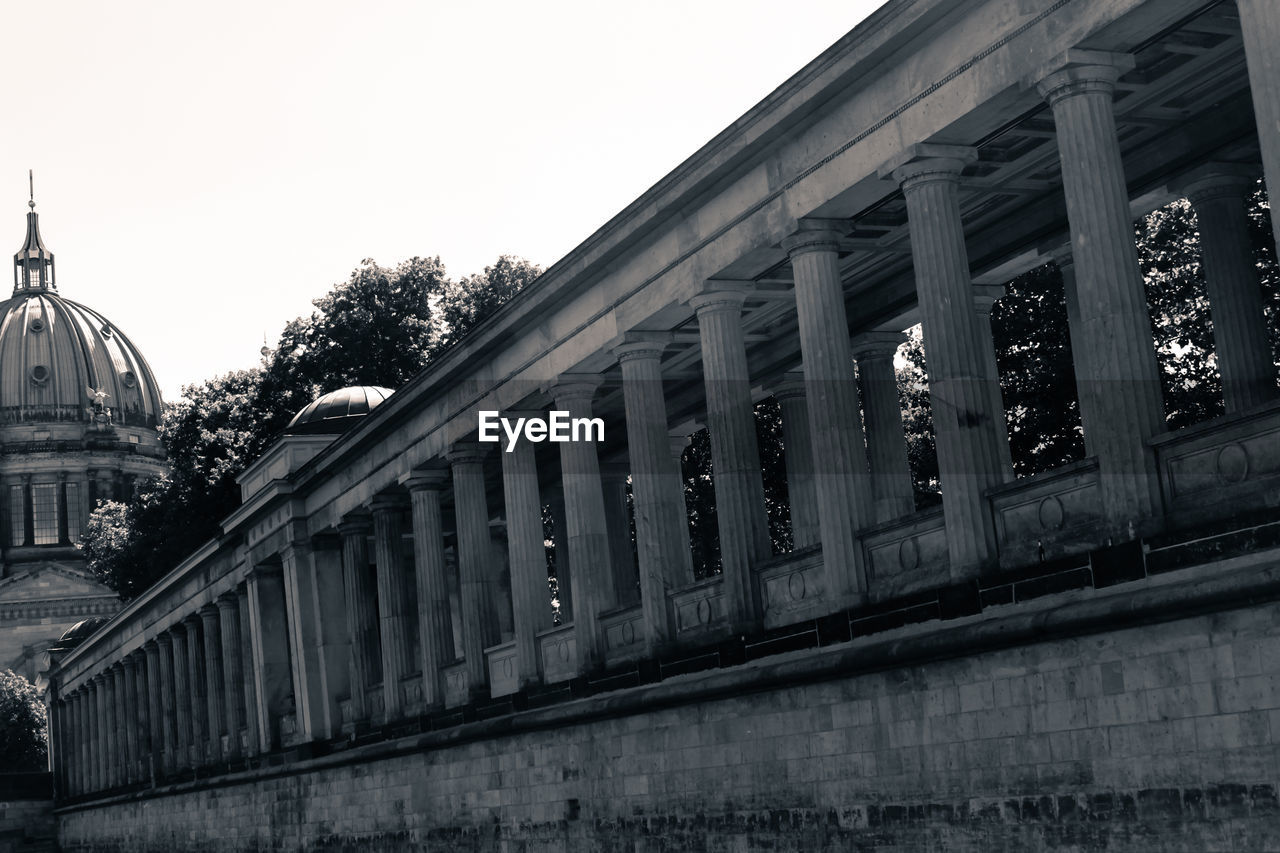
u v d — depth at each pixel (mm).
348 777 57562
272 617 67875
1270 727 21906
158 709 89875
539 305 43312
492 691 49031
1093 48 25703
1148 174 33906
